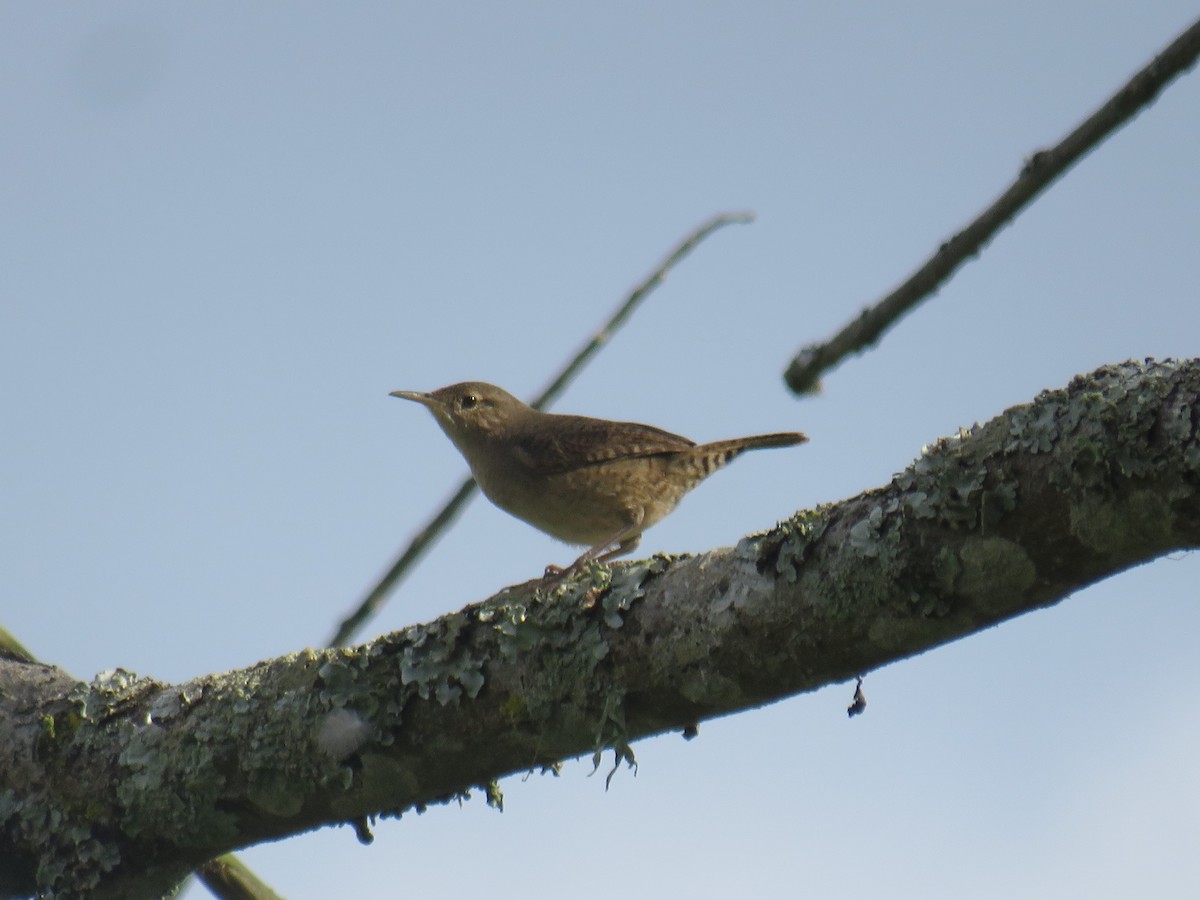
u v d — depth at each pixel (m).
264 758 7.55
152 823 7.78
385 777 7.43
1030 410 5.92
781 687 6.62
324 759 7.46
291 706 7.58
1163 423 5.47
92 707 8.07
